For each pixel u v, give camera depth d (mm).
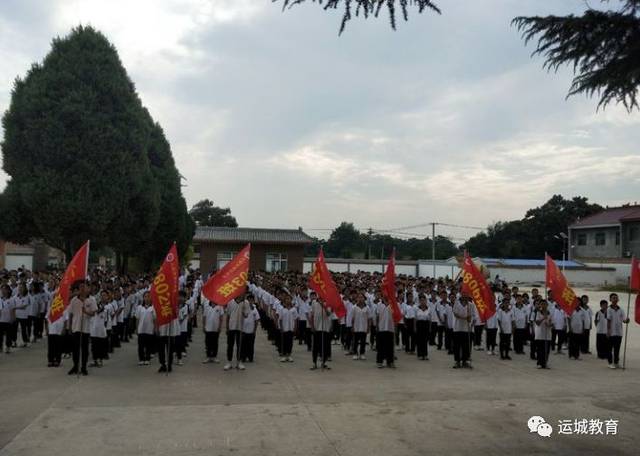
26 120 21469
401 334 18453
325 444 7660
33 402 9594
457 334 14086
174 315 12531
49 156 21531
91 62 22578
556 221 69688
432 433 8273
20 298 15656
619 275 54500
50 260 59469
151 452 7211
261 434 8031
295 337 19234
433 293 18375
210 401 9875
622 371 13828
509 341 15828
